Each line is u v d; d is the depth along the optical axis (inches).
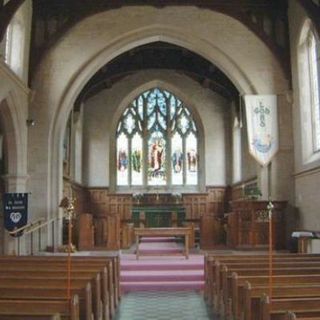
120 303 443.8
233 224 738.8
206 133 1165.1
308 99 725.3
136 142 1173.7
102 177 1138.7
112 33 783.7
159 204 1122.0
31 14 767.1
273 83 777.6
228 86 1055.0
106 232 783.7
